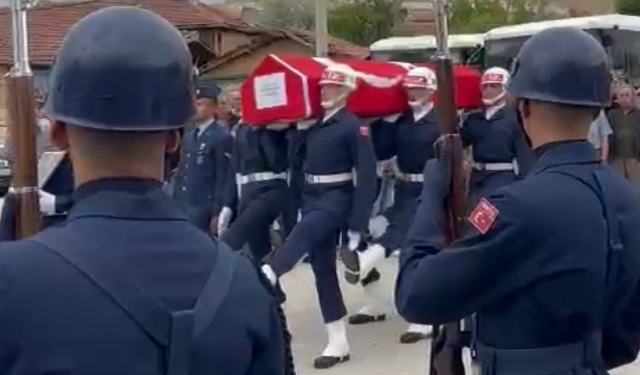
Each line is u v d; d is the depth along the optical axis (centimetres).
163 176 195
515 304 279
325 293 731
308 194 719
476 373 290
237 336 189
